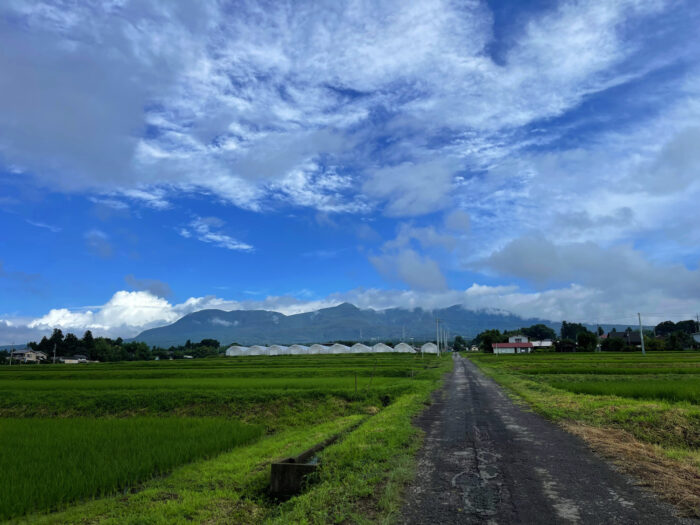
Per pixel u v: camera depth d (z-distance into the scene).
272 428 23.78
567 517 6.88
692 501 7.38
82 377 46.97
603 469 9.52
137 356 131.88
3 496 10.15
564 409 17.67
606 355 78.06
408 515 7.16
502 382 33.59
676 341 103.62
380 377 40.56
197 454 13.91
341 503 7.80
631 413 15.24
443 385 32.66
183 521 8.03
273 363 66.81
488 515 7.06
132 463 12.46
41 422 20.05
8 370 60.12
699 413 14.23
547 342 147.38
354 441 12.20
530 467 9.81
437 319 120.44
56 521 8.74
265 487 9.95
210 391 29.22
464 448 11.86
